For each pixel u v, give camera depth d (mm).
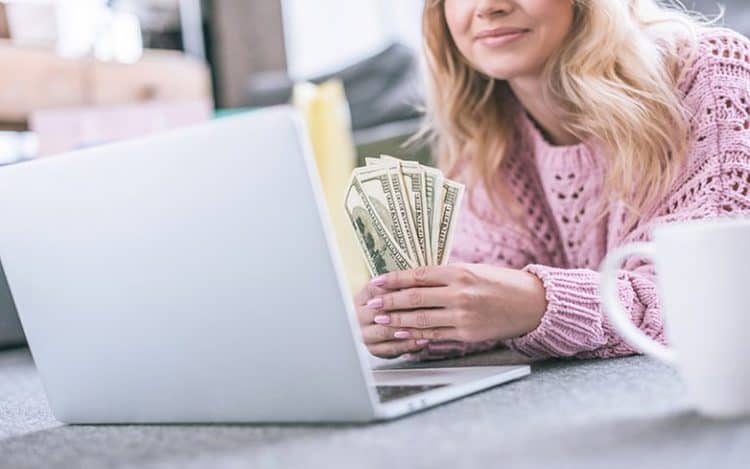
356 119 2820
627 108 1178
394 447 678
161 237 790
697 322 708
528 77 1287
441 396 828
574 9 1221
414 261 1033
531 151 1419
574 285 1028
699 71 1188
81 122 2420
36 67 2799
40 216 869
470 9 1233
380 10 4488
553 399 814
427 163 1847
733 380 697
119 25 3525
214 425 845
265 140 710
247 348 780
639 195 1209
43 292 904
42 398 1188
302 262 726
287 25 4574
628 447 633
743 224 699
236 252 753
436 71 1419
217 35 4340
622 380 883
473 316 1001
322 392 759
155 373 854
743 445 620
